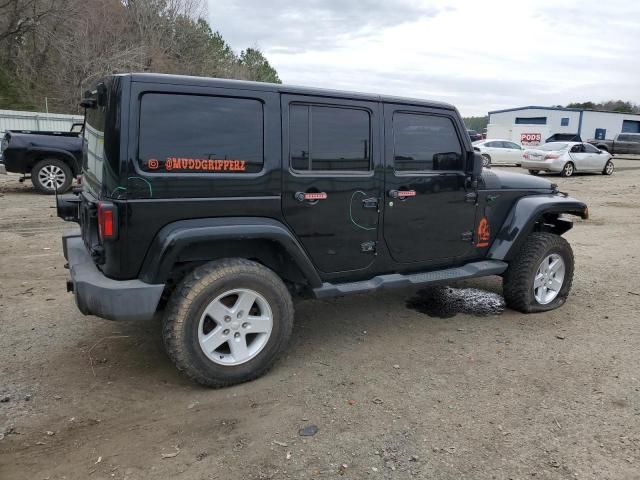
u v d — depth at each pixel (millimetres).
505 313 5020
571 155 20141
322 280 3936
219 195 3357
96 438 2914
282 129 3551
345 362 3900
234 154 3391
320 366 3826
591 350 4160
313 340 4305
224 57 45906
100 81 3398
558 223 5352
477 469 2689
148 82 3115
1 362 3764
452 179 4438
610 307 5207
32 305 4887
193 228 3219
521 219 4797
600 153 21078
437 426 3068
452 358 3990
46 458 2734
